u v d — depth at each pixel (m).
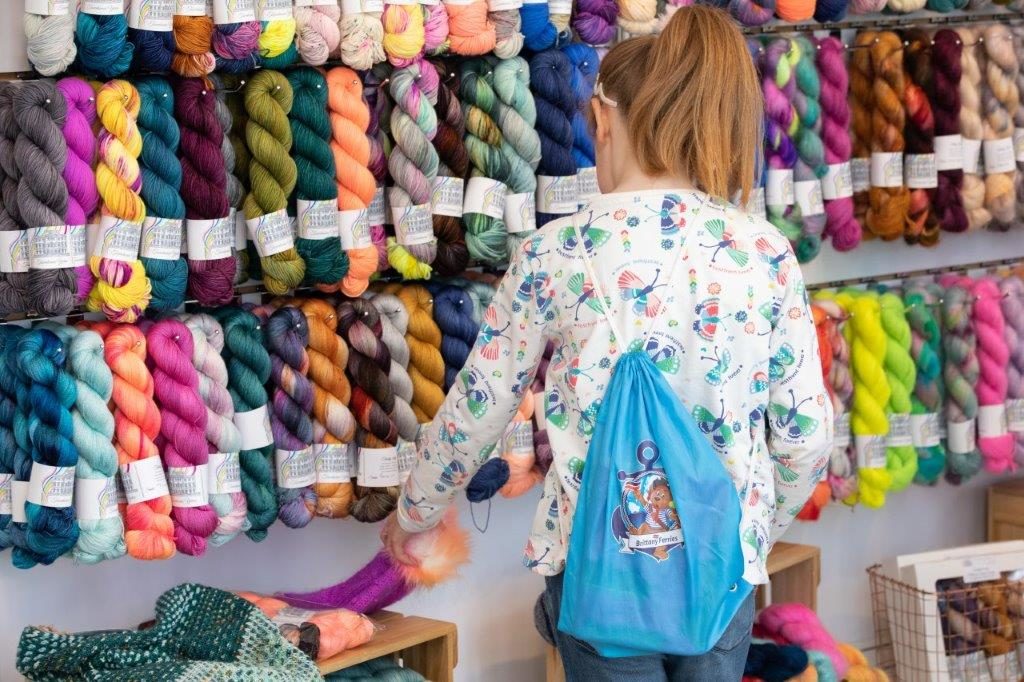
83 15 2.32
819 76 3.26
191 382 2.49
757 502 2.00
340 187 2.63
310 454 2.69
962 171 3.43
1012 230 3.96
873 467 3.39
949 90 3.36
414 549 2.78
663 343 1.96
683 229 1.98
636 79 2.04
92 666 2.37
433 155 2.70
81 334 2.40
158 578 2.79
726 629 1.96
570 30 2.95
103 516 2.39
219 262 2.49
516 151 2.80
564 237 2.02
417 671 2.90
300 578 3.00
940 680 3.46
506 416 2.11
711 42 1.99
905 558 3.51
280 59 2.52
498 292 2.09
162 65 2.42
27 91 2.28
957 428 3.53
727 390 1.97
